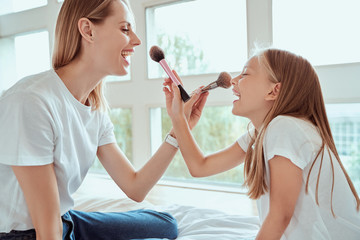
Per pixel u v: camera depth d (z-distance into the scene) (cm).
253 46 200
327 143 88
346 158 191
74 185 97
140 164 254
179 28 234
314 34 191
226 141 224
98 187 245
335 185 85
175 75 109
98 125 103
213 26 221
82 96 95
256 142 93
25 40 322
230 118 220
